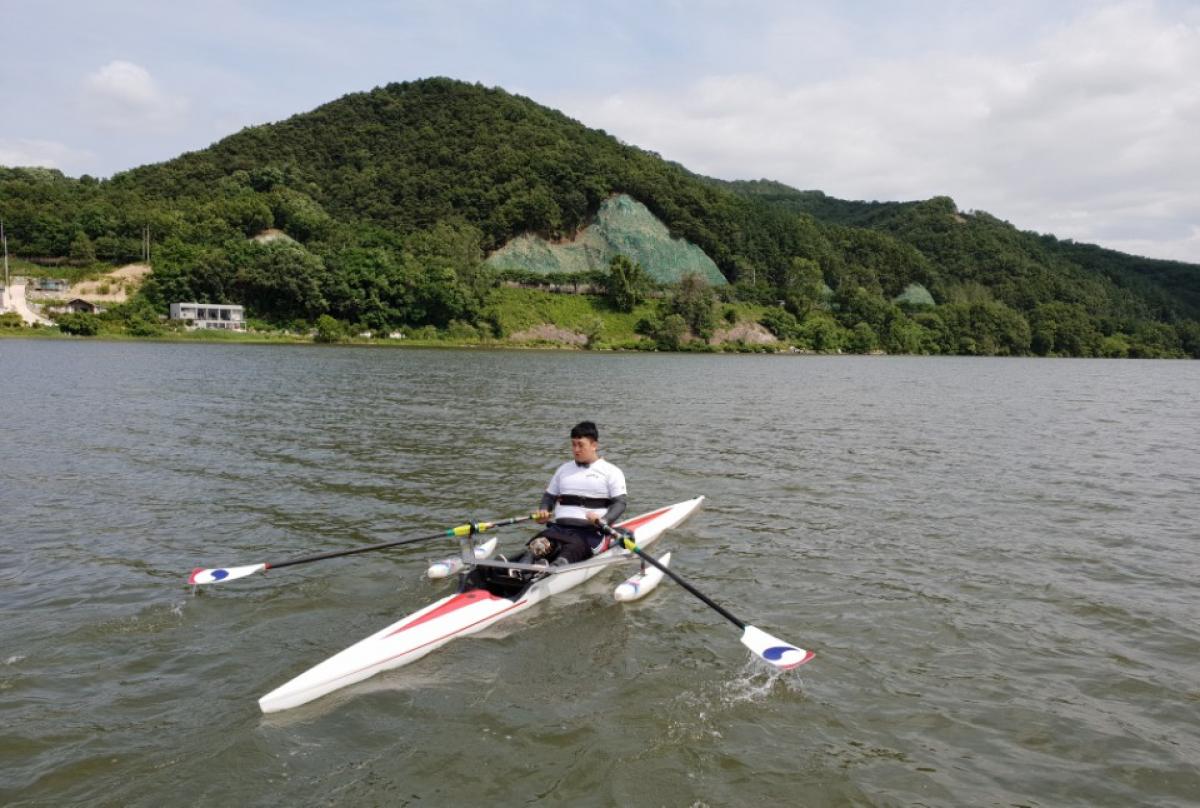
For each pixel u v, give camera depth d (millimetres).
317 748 5312
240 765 5078
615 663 6723
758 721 5762
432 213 145125
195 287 96000
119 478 13141
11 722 5500
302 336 92812
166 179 145250
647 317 114438
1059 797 4918
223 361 47469
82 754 5145
